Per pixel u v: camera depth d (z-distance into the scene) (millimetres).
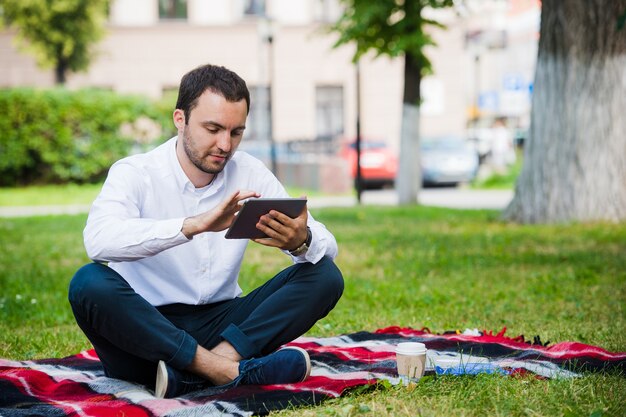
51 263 8398
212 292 3482
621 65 10359
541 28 10609
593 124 10414
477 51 27875
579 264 7535
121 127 20422
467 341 4148
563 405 3064
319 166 20891
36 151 20141
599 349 3883
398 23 14445
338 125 28203
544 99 10656
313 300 3391
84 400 3205
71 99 19859
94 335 3311
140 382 3439
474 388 3242
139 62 27438
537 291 6199
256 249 9508
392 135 28078
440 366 3557
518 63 35438
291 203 3143
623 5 10211
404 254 8445
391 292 6273
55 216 13984
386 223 11711
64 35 23656
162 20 27594
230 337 3340
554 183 10633
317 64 27891
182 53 27578
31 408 3041
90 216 3293
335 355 3893
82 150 20078
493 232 10039
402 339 4320
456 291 6301
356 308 5727
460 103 28047
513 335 4715
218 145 3246
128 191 3344
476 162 22578
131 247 3168
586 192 10484
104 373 3658
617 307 5535
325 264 3430
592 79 10398
